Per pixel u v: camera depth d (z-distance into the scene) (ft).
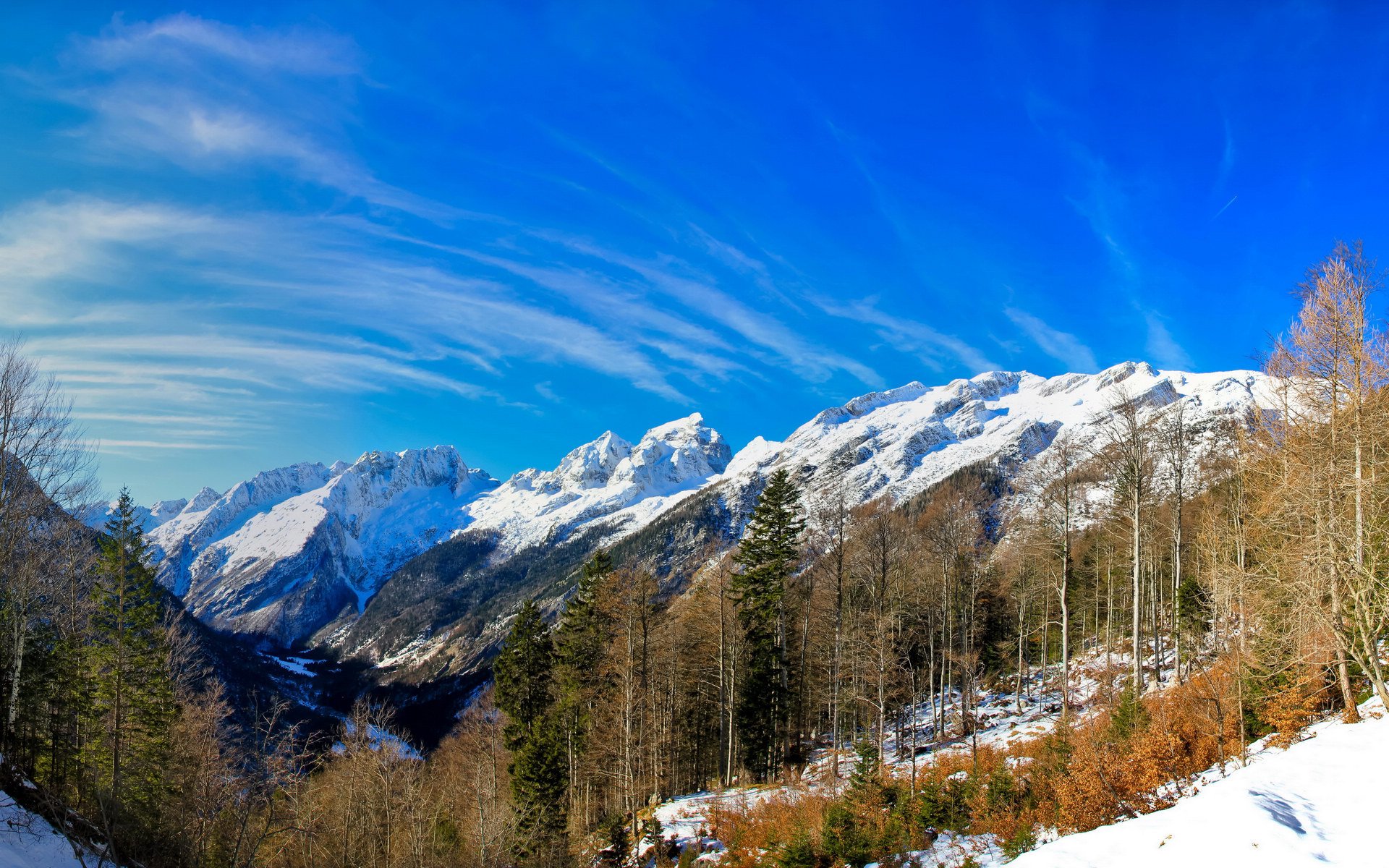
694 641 142.82
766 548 131.85
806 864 68.74
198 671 144.15
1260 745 59.82
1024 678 154.81
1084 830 54.19
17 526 81.15
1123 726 71.72
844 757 122.21
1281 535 65.21
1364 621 54.34
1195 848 37.78
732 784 121.80
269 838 90.12
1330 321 57.72
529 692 141.38
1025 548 157.17
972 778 73.31
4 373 78.84
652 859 86.99
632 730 117.29
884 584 112.78
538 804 100.22
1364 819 37.01
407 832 99.09
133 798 85.51
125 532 112.78
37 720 94.38
